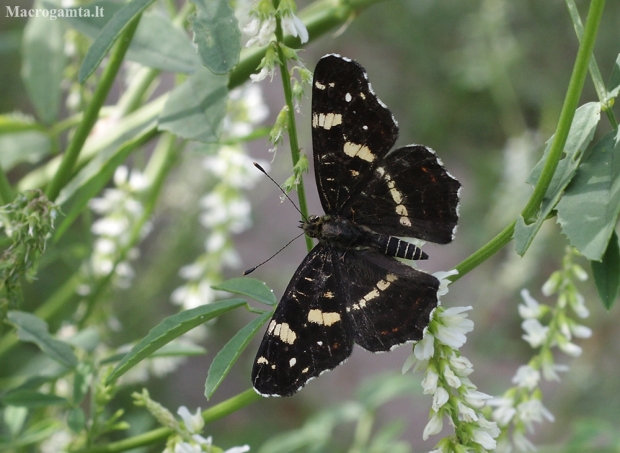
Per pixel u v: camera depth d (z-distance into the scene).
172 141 0.23
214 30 0.18
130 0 0.18
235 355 0.18
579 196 0.17
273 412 0.38
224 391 0.37
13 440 0.20
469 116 0.46
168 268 0.28
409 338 0.18
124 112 0.22
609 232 0.17
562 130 0.17
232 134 0.23
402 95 0.48
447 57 0.45
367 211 0.20
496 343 0.36
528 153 0.33
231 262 0.25
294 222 0.44
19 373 0.25
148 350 0.17
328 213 0.20
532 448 0.20
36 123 0.22
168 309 0.31
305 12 0.21
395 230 0.19
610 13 0.43
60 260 0.29
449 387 0.18
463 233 0.41
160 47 0.20
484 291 0.35
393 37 0.48
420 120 0.47
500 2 0.36
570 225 0.17
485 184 0.42
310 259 0.19
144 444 0.19
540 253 0.32
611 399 0.32
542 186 0.17
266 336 0.19
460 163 0.47
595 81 0.18
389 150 0.19
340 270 0.19
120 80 0.24
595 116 0.18
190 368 0.37
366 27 0.48
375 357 0.41
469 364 0.18
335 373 0.40
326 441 0.24
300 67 0.18
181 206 0.28
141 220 0.23
